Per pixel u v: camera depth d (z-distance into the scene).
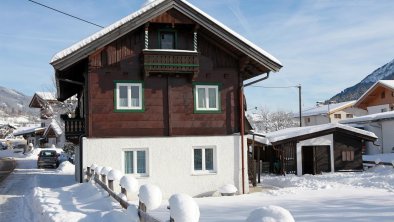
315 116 61.16
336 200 12.82
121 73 17.56
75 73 18.95
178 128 18.03
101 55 17.39
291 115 66.44
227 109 18.72
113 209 9.30
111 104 17.38
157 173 17.56
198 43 18.53
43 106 55.59
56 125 56.94
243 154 18.67
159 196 6.98
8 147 72.75
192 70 17.56
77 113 25.84
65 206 11.18
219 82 18.67
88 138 17.00
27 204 13.49
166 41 18.19
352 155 27.08
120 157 17.25
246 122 19.67
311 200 13.01
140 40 17.86
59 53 16.25
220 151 18.42
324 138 26.73
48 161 31.72
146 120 17.70
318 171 26.47
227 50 18.77
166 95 18.00
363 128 37.03
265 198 14.24
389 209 10.54
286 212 3.88
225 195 17.80
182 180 17.81
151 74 17.81
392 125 34.50
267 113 68.56
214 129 18.48
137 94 17.75
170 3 17.22
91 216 8.78
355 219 9.12
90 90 17.22
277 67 18.30
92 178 15.42
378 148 35.62
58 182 19.66
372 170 26.42
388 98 42.91
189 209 4.96
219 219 9.48
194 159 18.28
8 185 19.66
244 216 9.86
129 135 17.48
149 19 17.14
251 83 19.00
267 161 29.70
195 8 17.39
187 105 18.23
